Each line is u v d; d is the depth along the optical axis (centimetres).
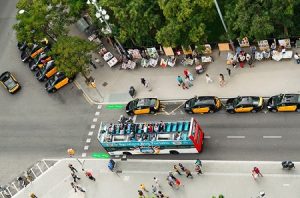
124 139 7069
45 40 8862
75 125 7831
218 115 7162
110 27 7869
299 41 7331
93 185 7150
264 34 7031
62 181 7350
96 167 7294
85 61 7725
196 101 7194
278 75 7219
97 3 7769
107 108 7825
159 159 7081
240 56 7412
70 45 7650
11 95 8562
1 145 7994
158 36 7475
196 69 7625
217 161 6781
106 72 8244
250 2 6981
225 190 6519
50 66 8456
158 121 7406
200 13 7350
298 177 6312
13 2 9956
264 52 7400
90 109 7912
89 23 8756
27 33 8119
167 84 7738
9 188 7525
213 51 7800
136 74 8044
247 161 6650
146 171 7038
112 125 7244
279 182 6353
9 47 9294
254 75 7344
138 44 8175
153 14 7656
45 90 8438
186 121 6950
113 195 6975
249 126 6912
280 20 7150
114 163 7206
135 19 7606
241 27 7038
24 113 8256
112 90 7994
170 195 6719
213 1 7231
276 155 6569
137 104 7500
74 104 8075
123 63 8138
